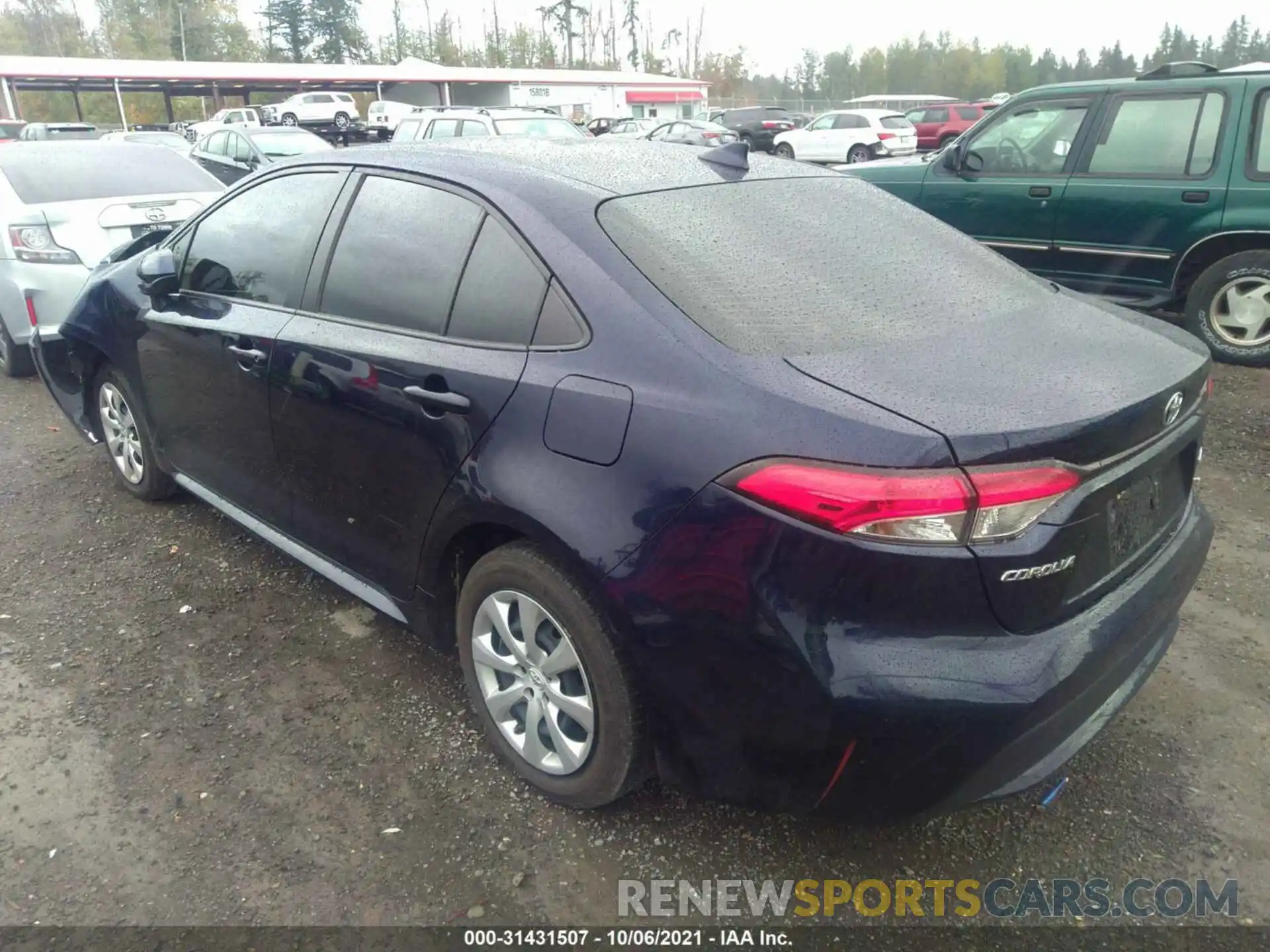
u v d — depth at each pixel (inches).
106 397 177.0
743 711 84.2
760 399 82.0
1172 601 96.5
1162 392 89.1
